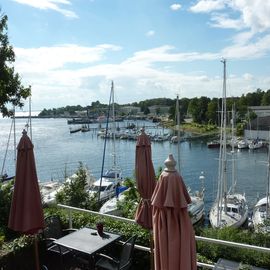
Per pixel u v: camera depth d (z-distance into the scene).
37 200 5.79
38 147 87.44
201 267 6.68
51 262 7.69
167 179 4.49
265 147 77.12
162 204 4.47
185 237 4.40
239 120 107.06
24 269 7.45
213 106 118.06
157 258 4.60
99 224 7.36
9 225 5.77
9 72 14.96
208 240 6.32
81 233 7.43
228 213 28.30
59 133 131.12
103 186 33.66
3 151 80.62
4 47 14.63
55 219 8.17
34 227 5.69
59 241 6.98
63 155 72.62
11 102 15.61
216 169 56.06
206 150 77.31
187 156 70.00
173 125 124.31
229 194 35.16
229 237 11.41
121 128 124.06
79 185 19.22
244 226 27.59
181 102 141.38
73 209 8.52
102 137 105.62
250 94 139.00
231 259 7.12
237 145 74.75
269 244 11.36
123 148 81.62
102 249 6.85
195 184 47.00
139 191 6.53
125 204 14.12
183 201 4.40
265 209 29.30
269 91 132.38
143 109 183.88
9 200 10.28
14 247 7.36
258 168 54.91
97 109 166.50
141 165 6.50
